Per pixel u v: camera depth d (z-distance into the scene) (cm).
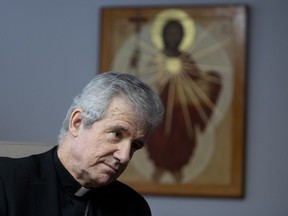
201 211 371
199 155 374
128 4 388
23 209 174
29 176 182
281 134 368
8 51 394
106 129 169
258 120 371
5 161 184
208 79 376
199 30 378
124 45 385
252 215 367
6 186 175
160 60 381
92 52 389
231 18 374
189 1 381
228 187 368
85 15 390
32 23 393
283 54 371
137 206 203
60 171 185
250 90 373
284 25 373
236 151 369
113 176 175
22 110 390
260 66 372
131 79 174
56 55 391
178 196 374
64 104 388
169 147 377
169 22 382
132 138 171
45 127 389
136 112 168
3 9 394
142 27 384
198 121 375
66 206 184
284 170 367
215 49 376
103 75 176
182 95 378
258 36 374
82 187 184
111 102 169
